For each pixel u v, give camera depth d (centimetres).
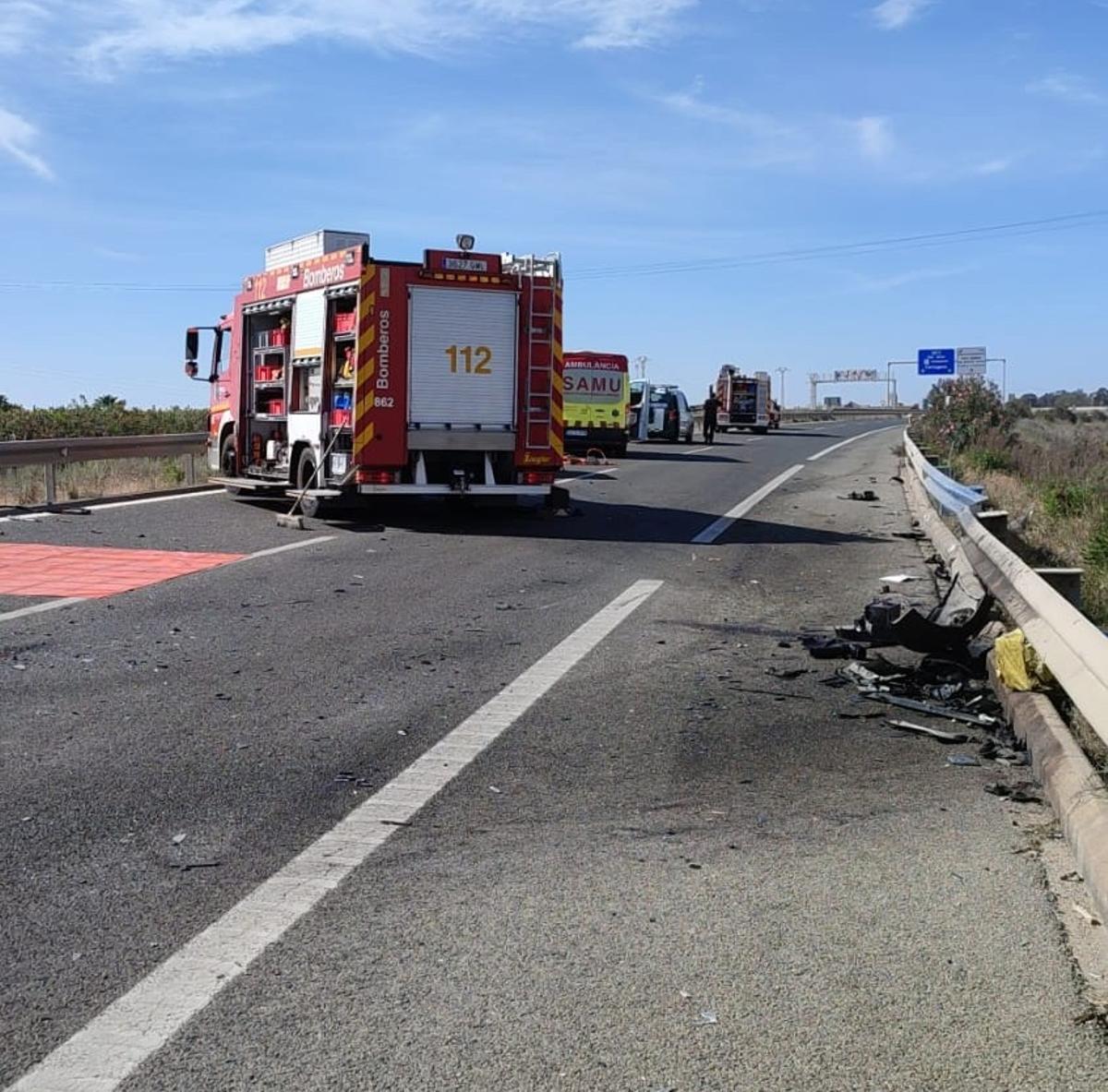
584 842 528
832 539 1570
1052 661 621
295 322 1767
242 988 399
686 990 399
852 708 746
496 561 1334
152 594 1099
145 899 466
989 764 637
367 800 577
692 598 1123
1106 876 439
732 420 6047
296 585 1161
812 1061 358
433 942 432
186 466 2362
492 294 1673
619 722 714
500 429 1686
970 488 1370
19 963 416
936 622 884
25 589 1117
